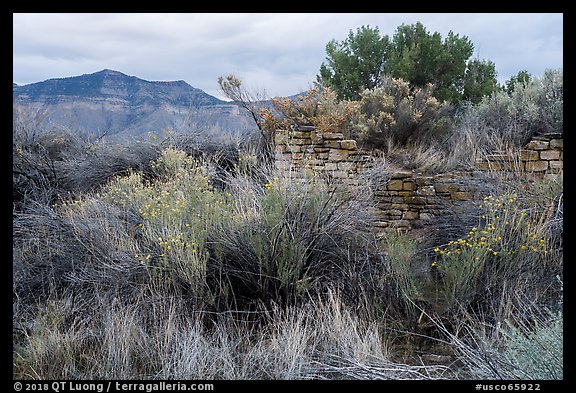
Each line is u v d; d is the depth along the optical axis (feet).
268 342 15.62
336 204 19.88
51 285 18.30
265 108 33.73
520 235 18.35
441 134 34.99
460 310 16.57
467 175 26.50
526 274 17.35
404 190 26.61
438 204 25.85
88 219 20.72
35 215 22.39
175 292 16.84
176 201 19.51
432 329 16.43
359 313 16.69
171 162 28.30
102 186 28.99
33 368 14.16
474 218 21.72
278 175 23.03
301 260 17.49
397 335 16.26
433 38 46.32
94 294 17.60
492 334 15.06
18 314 17.13
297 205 18.83
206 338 15.57
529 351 13.00
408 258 19.97
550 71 31.99
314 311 16.47
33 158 30.12
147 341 15.08
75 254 19.75
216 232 18.26
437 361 14.90
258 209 19.84
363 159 29.04
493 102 33.76
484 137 30.32
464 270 17.58
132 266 17.95
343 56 47.67
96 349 15.28
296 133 29.01
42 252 20.42
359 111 34.47
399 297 17.60
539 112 30.94
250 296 17.84
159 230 18.65
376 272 18.63
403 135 33.88
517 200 21.86
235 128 34.24
